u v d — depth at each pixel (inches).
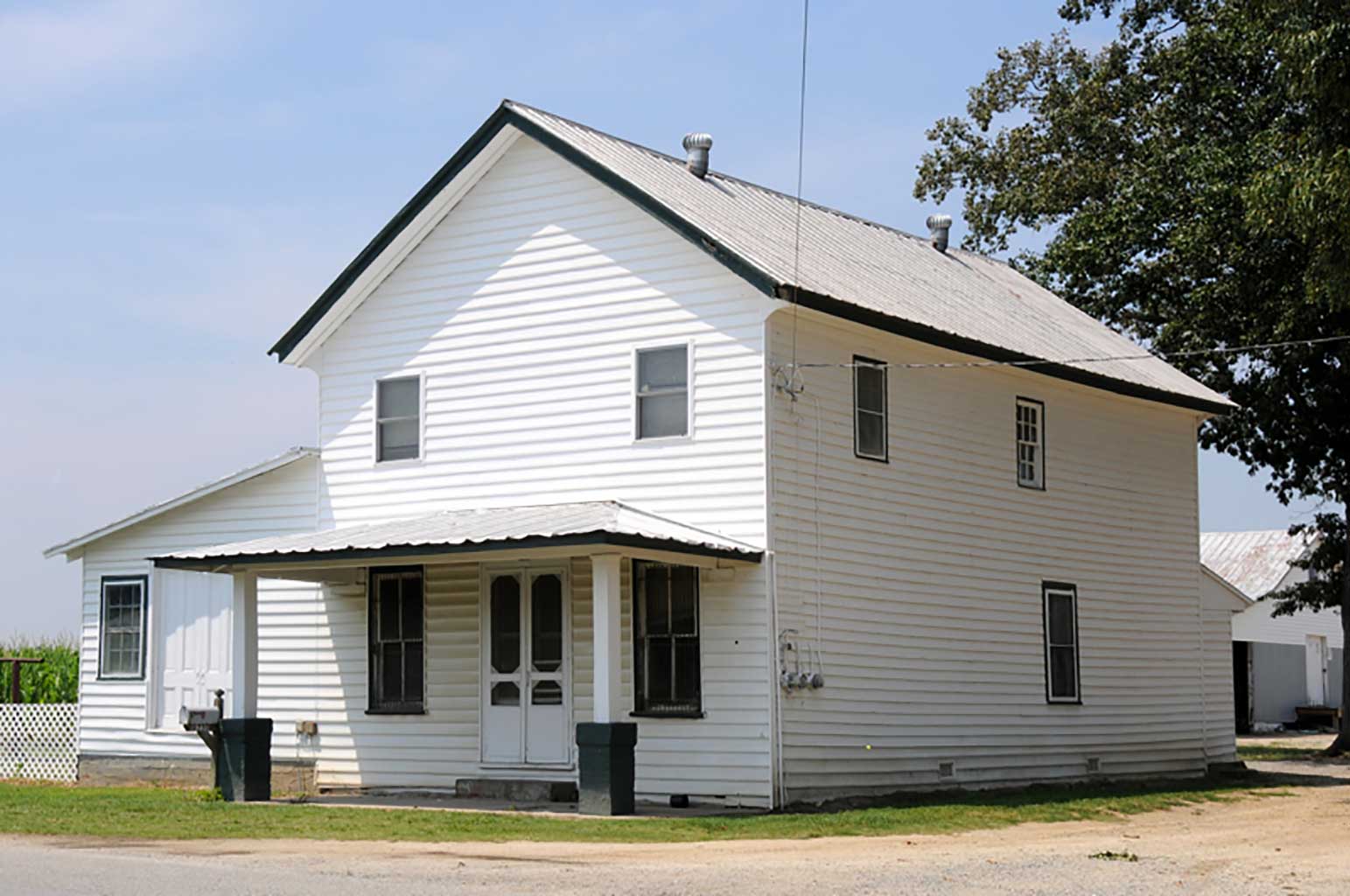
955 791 917.8
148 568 1035.3
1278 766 1302.9
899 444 910.4
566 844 643.5
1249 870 589.0
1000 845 671.1
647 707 840.3
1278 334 1347.2
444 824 703.1
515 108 903.7
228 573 902.4
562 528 768.9
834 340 869.2
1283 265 1343.5
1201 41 1450.5
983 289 1161.4
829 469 857.5
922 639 911.0
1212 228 1366.9
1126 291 1481.3
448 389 934.4
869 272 979.3
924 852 631.2
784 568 819.4
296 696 966.4
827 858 601.9
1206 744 1170.6
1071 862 597.6
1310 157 989.8
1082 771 1037.8
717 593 823.7
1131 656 1098.1
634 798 824.9
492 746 892.6
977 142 1770.4
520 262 916.6
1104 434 1097.4
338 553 806.5
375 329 967.6
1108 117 1615.4
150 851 595.8
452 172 927.0
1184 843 704.4
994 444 989.2
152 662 1026.7
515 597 896.9
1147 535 1128.8
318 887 487.8
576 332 892.0
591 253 891.4
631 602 849.5
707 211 908.0
